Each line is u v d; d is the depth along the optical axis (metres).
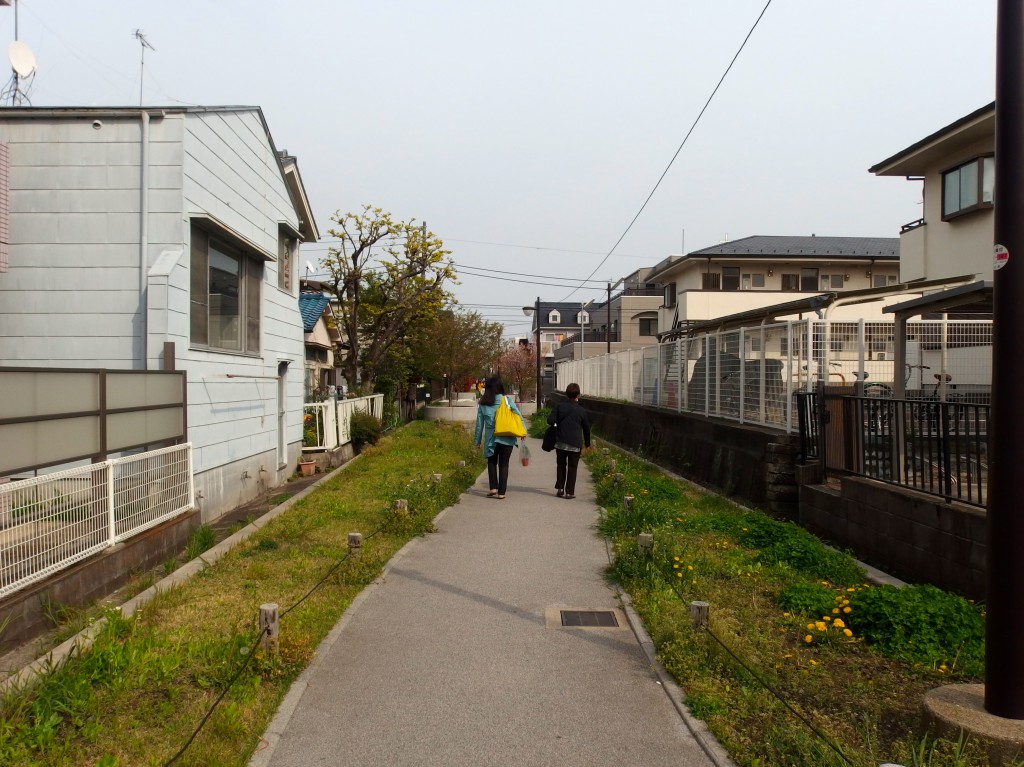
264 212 12.65
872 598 5.30
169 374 8.30
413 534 8.60
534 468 15.81
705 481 12.26
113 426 7.00
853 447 7.83
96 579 6.11
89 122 9.22
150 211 9.22
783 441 9.24
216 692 4.26
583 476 14.06
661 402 16.94
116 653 4.49
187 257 9.35
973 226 16.50
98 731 3.75
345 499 10.90
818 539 7.77
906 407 6.75
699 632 5.02
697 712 4.12
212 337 10.49
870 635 5.04
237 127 11.17
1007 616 3.54
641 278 54.12
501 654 5.06
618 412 20.70
